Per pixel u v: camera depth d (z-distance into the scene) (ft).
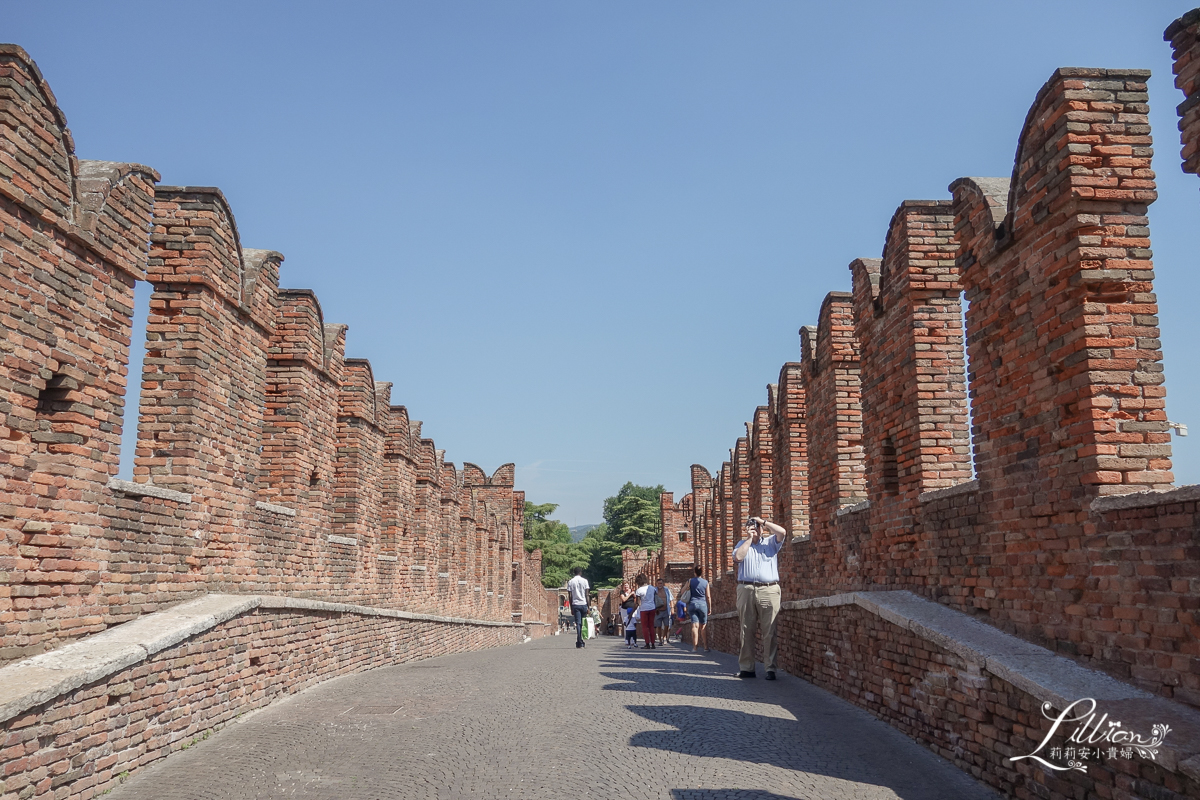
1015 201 24.38
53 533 23.91
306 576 45.34
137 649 24.23
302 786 22.34
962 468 32.17
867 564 37.47
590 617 123.13
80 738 21.53
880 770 23.61
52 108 23.67
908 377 33.42
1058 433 22.13
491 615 123.13
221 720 30.01
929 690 26.11
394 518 68.90
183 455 32.14
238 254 36.14
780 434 57.41
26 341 22.91
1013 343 24.62
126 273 27.53
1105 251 21.48
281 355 44.88
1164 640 17.71
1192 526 16.84
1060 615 21.80
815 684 39.91
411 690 38.55
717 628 84.33
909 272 33.09
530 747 25.95
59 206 24.14
